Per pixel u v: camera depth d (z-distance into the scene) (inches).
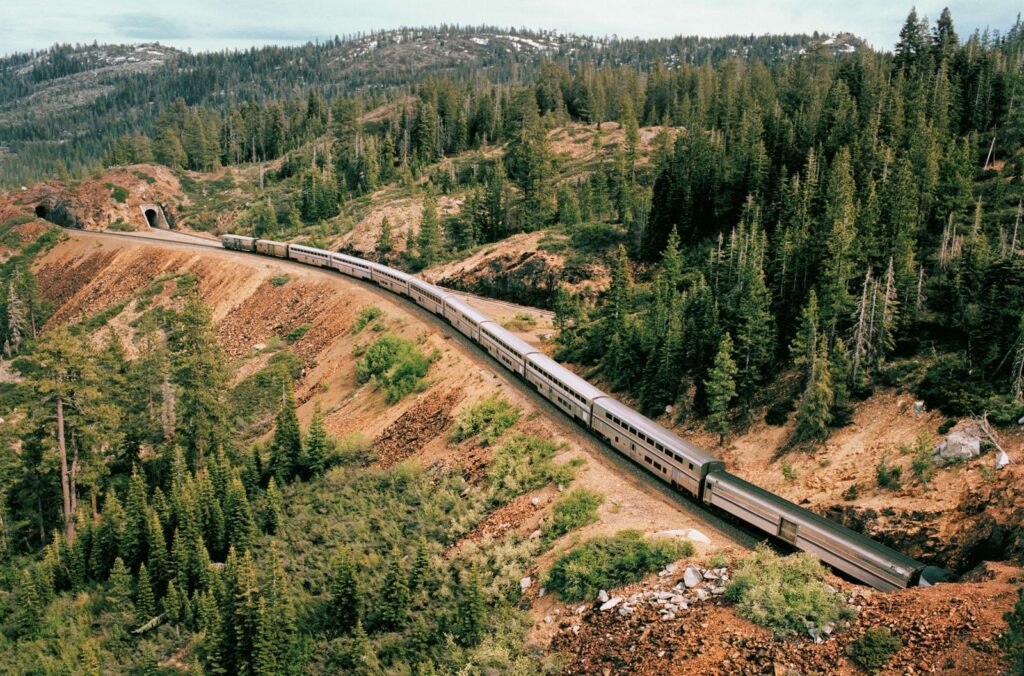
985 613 1128.8
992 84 3902.6
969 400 1847.9
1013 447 1669.5
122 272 5103.3
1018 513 1445.6
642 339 2726.4
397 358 3029.0
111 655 1776.6
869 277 2087.8
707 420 2388.0
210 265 4719.5
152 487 2581.2
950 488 1674.5
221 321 4205.2
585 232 4242.1
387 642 1579.7
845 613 1229.7
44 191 6584.6
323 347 3558.1
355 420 2834.6
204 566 1953.7
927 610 1181.1
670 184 3863.2
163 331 4020.7
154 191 6953.7
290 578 1907.0
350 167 6791.3
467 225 4835.1
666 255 3351.4
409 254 4773.6
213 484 2278.5
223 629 1622.8
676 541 1544.0
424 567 1721.2
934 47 4923.7
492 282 4229.8
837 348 2124.8
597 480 1934.1
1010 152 3353.8
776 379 2367.1
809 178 3243.1
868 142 3449.8
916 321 2214.6
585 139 6624.0
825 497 1876.2
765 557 1390.3
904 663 1105.4
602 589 1485.0
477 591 1531.7
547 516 1831.9
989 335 1958.7
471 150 7253.9
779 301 2564.0
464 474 2196.1
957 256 2317.9
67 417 2364.7
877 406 2046.0
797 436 2137.1
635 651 1304.1
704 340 2522.1
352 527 2080.5
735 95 5994.1
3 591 2079.2
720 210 3737.7
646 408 2583.7
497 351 2768.2
